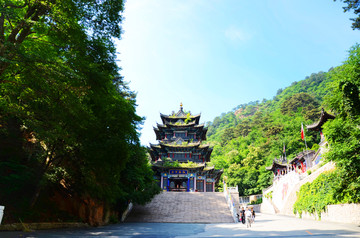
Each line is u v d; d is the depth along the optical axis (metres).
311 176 36.69
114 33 15.49
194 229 20.27
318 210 28.41
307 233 15.10
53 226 16.66
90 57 14.84
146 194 29.33
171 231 18.50
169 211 33.31
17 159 16.66
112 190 21.08
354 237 12.70
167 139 60.69
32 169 16.83
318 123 46.00
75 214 20.94
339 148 17.86
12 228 13.48
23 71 12.60
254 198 73.06
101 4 14.24
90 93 14.92
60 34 13.23
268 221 28.05
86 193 21.00
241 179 87.25
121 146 18.22
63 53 13.78
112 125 18.09
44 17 13.04
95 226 21.88
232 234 15.80
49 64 12.23
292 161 62.97
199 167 52.41
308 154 56.38
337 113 21.19
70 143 16.17
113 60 15.84
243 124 156.00
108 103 17.44
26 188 16.38
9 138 17.06
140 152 27.20
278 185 52.50
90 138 17.70
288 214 41.91
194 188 52.31
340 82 17.39
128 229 19.77
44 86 12.94
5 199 15.04
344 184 18.98
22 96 13.92
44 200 18.91
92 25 14.86
